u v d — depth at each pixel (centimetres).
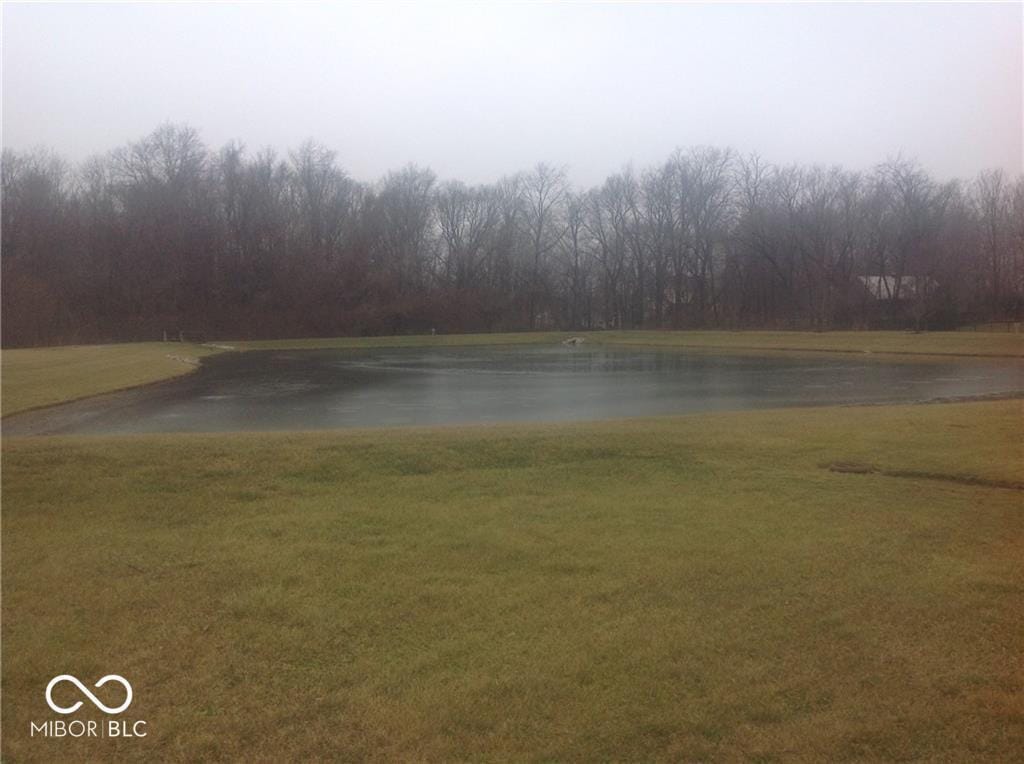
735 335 5891
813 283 6644
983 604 495
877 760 330
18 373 2808
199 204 6588
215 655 429
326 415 1838
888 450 1039
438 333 6850
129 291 6188
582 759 332
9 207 5912
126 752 342
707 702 375
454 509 745
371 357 4584
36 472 849
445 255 7550
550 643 439
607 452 1002
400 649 434
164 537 653
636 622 469
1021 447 1059
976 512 732
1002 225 6331
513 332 7131
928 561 583
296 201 7119
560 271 7731
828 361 3884
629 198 7469
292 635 453
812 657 421
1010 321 5812
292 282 6556
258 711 371
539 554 602
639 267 7469
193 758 336
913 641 441
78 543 637
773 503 769
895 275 6681
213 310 6338
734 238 6875
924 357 4006
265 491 809
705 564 576
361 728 355
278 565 577
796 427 1252
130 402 2186
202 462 899
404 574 557
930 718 360
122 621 476
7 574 562
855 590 521
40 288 5594
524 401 2119
